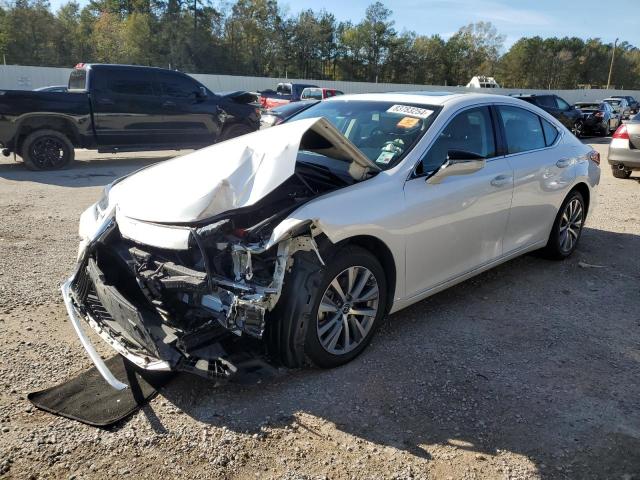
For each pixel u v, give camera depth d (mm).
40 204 7605
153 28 62062
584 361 3576
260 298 2756
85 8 71562
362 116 4281
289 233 2818
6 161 12055
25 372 3219
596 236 6648
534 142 4902
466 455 2645
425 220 3613
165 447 2629
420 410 2979
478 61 88500
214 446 2646
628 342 3863
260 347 3148
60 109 10617
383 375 3309
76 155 13734
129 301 2998
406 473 2514
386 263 3512
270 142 3270
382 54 81438
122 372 3232
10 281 4570
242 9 69750
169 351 2787
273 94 26156
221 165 3268
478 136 4254
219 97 12609
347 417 2896
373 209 3295
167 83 11781
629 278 5180
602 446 2742
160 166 3873
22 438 2654
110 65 11188
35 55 60594
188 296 2984
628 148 10242
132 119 11406
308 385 3176
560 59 94250
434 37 84312
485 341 3801
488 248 4340
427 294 3895
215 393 3072
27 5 60156
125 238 3221
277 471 2504
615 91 50156
